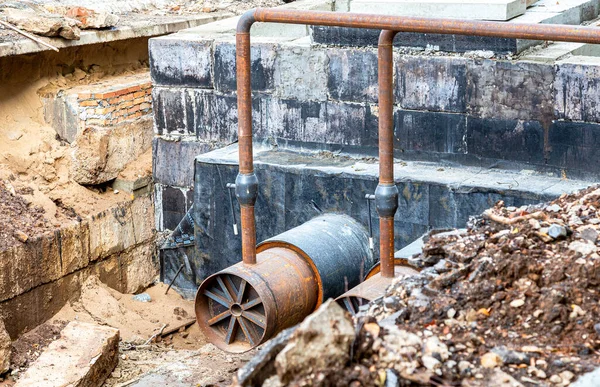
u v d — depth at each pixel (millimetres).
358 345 3193
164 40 10039
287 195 8938
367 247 7656
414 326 3598
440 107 8602
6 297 8352
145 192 10633
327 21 5754
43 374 7387
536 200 7707
